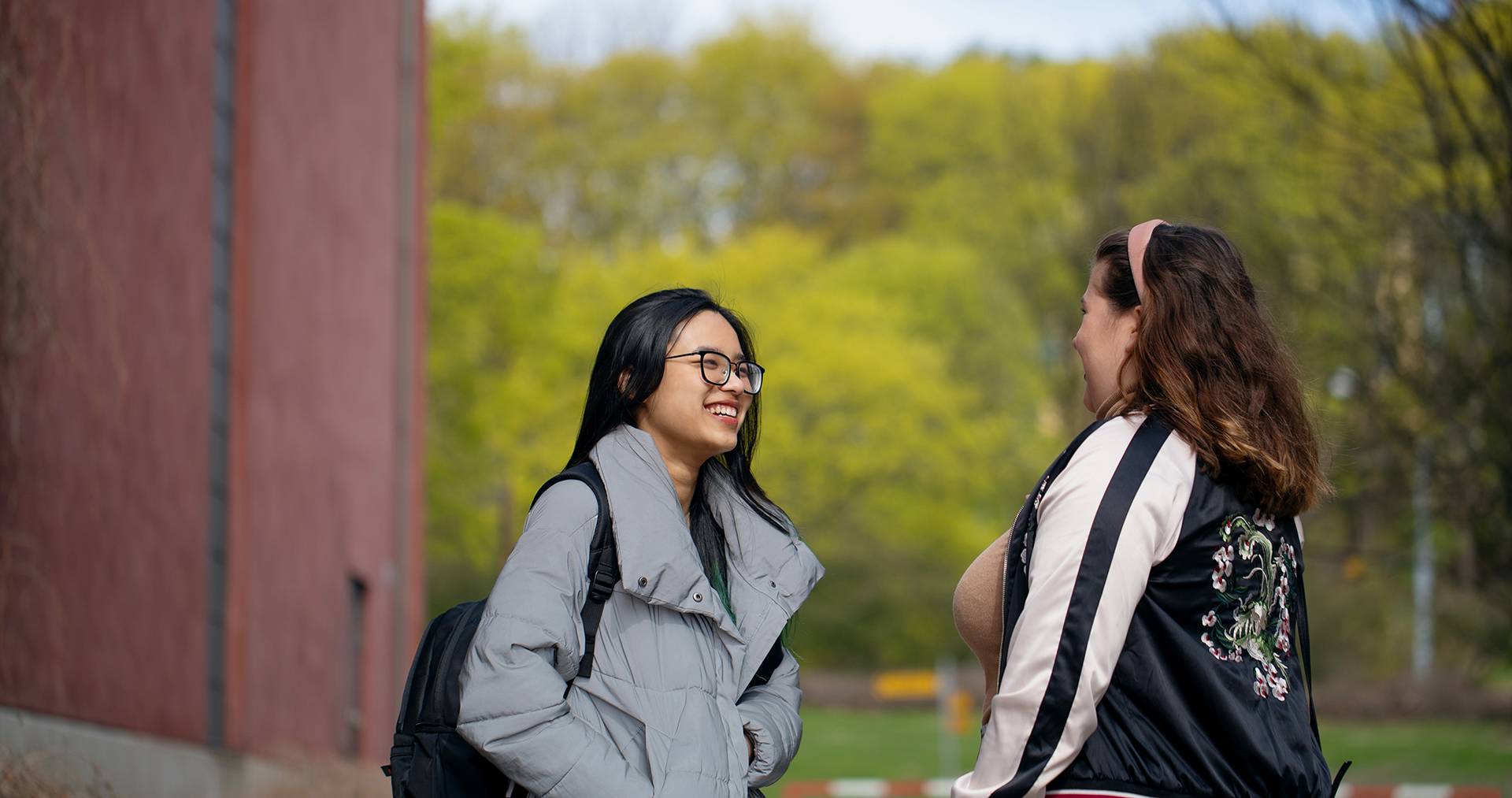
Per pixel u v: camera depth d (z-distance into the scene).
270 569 9.26
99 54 6.53
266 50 9.13
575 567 2.45
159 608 7.58
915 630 36.81
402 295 13.20
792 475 36.28
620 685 2.44
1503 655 18.80
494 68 40.66
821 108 45.97
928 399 36.06
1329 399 12.79
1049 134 32.69
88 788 5.04
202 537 8.27
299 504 9.95
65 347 5.91
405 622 12.97
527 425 31.59
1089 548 2.16
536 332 30.73
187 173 7.98
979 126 42.03
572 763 2.32
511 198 40.94
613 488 2.52
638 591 2.45
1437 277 11.96
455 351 29.31
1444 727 23.69
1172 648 2.18
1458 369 11.41
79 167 6.27
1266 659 2.25
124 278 6.96
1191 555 2.20
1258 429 2.26
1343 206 13.47
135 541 7.21
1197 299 2.32
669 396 2.64
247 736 8.69
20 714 5.53
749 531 2.78
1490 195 10.34
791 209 45.44
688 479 2.71
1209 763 2.13
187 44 7.95
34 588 5.99
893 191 44.47
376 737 12.04
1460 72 9.87
